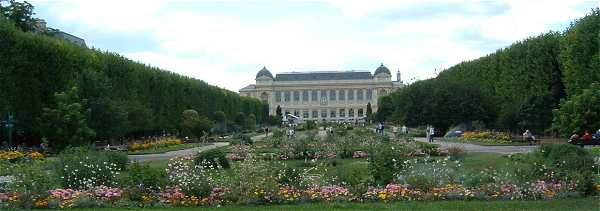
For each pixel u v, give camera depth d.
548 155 24.27
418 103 72.69
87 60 51.75
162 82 68.81
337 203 17.50
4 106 41.56
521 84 62.00
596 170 21.86
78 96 44.00
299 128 105.50
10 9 59.84
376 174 20.25
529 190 18.03
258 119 142.38
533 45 60.38
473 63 80.00
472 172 21.20
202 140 64.12
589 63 47.28
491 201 17.58
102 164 20.56
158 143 52.34
